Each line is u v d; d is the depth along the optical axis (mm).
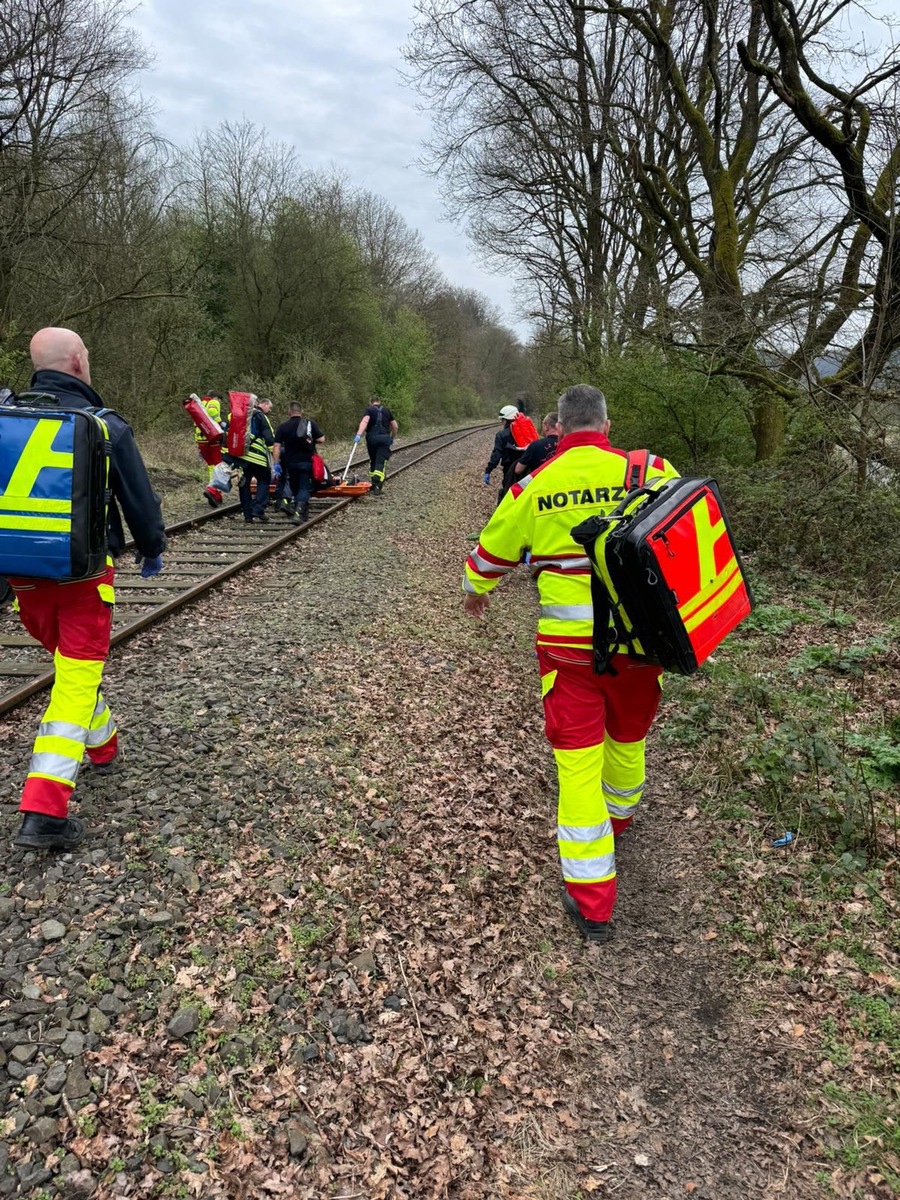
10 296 14227
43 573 2822
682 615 2646
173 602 6703
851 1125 2297
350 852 3424
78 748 3066
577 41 16766
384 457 15125
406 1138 2244
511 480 9938
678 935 3146
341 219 30703
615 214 19688
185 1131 2121
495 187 20031
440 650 6277
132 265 18172
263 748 4184
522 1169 2203
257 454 11078
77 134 14477
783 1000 2768
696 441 11984
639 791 3369
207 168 27625
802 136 13438
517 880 3436
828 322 9117
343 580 8305
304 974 2725
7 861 3029
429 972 2842
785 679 5453
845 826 3494
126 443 3096
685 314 10672
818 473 9062
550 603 2945
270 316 29344
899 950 2912
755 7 11602
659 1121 2367
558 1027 2689
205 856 3225
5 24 12531
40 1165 1965
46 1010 2383
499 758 4535
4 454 2797
